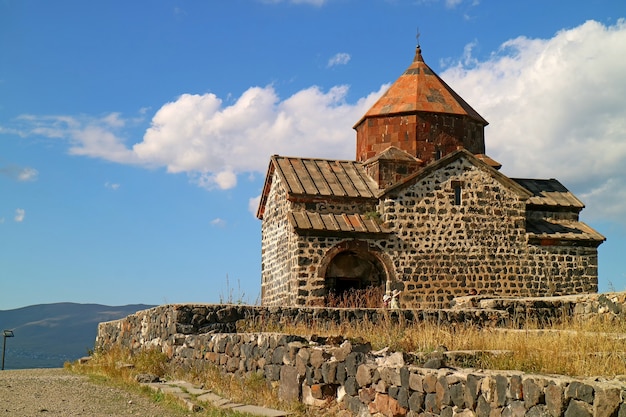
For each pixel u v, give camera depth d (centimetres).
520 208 3116
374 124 3319
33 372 2319
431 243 2994
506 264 3064
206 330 1978
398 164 3125
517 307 2272
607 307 2116
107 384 1786
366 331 1702
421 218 3000
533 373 952
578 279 3138
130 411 1320
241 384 1495
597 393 770
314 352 1268
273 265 3183
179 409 1342
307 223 2873
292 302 2872
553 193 3391
